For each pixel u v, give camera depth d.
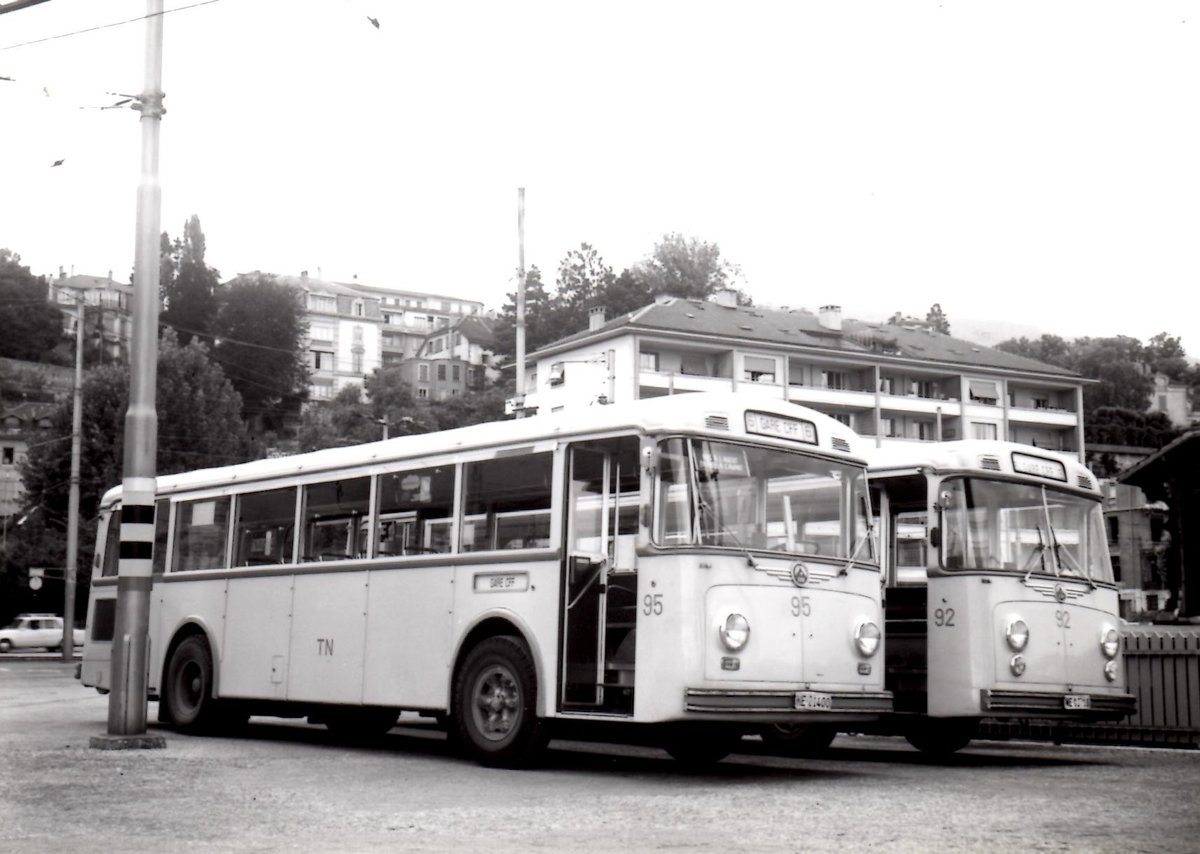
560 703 12.03
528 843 8.05
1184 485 28.12
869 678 12.40
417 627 13.80
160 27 15.09
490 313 163.25
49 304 130.25
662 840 8.17
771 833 8.49
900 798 10.46
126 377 62.97
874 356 82.06
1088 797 10.63
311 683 15.11
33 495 62.94
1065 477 15.13
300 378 118.94
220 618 16.72
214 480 17.33
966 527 14.16
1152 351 161.75
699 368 77.69
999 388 87.19
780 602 11.79
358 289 181.88
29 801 10.03
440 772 12.29
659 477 11.60
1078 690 14.44
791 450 12.34
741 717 11.20
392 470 14.56
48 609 67.12
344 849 7.79
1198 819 9.23
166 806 9.77
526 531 12.76
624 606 11.76
